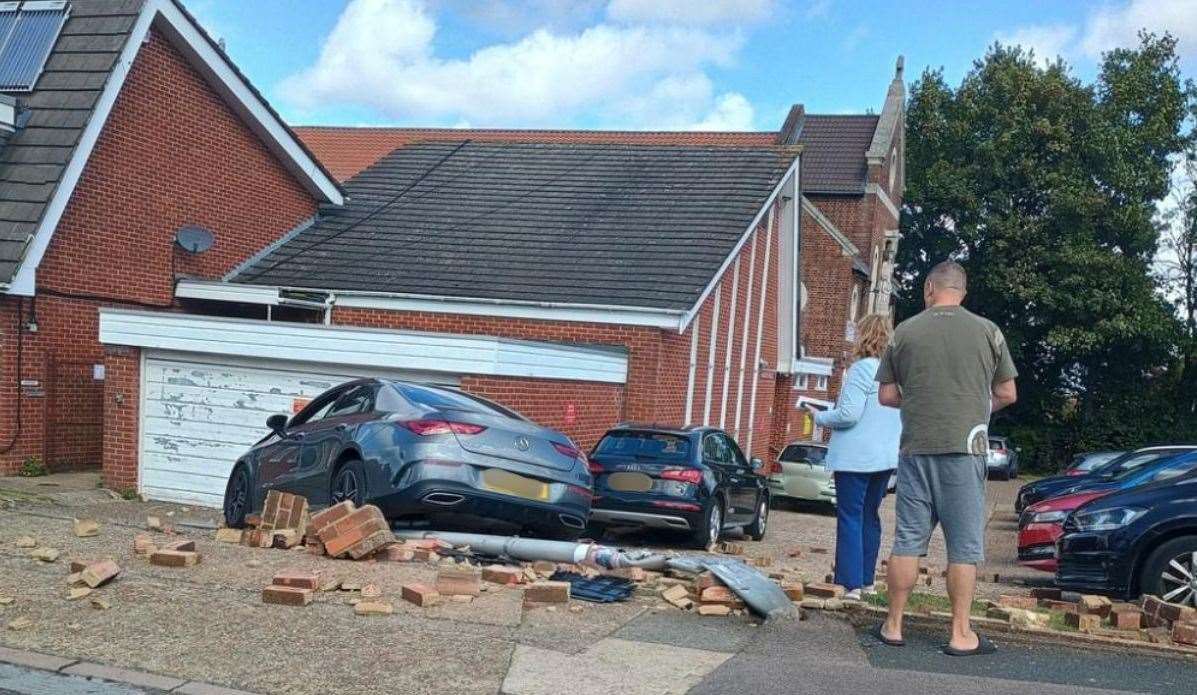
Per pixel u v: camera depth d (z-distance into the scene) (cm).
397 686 493
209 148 1731
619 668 521
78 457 1488
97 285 1516
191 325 1317
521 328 1617
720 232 1817
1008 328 4397
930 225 4569
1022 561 1081
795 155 2167
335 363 1276
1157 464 1179
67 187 1422
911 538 549
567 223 1909
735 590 635
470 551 802
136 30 1525
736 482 1288
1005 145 4278
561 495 878
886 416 682
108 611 601
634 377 1568
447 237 1894
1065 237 4203
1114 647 568
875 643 571
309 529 776
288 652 538
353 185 2195
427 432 823
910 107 4681
